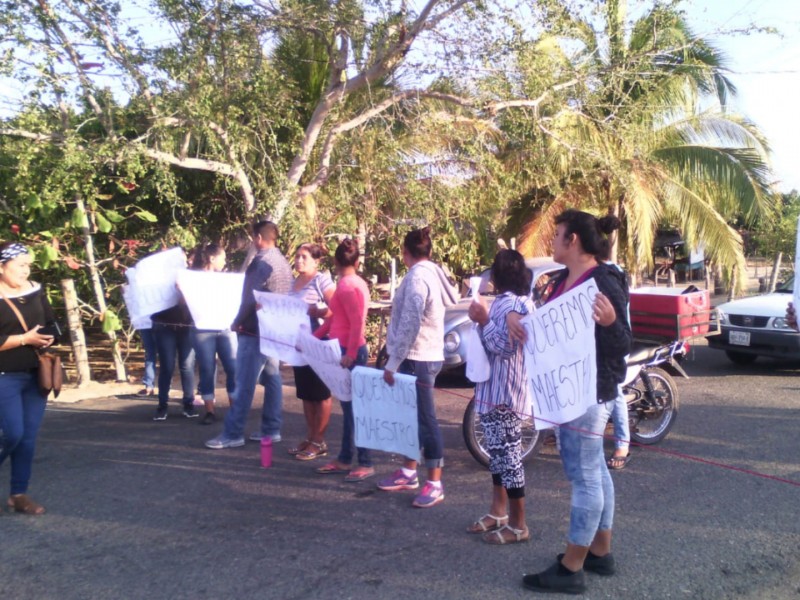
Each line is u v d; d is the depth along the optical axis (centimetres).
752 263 3123
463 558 439
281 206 1030
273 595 396
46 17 882
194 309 686
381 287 1277
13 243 499
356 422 545
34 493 557
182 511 520
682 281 2766
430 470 523
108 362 1202
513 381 449
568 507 523
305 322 601
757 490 558
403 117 1112
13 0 866
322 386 627
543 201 1525
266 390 648
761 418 780
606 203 1460
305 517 507
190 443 696
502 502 472
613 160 1224
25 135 922
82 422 788
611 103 1290
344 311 579
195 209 1239
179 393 958
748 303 1074
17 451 509
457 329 898
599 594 395
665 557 441
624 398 607
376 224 1214
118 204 1118
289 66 1270
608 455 645
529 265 956
